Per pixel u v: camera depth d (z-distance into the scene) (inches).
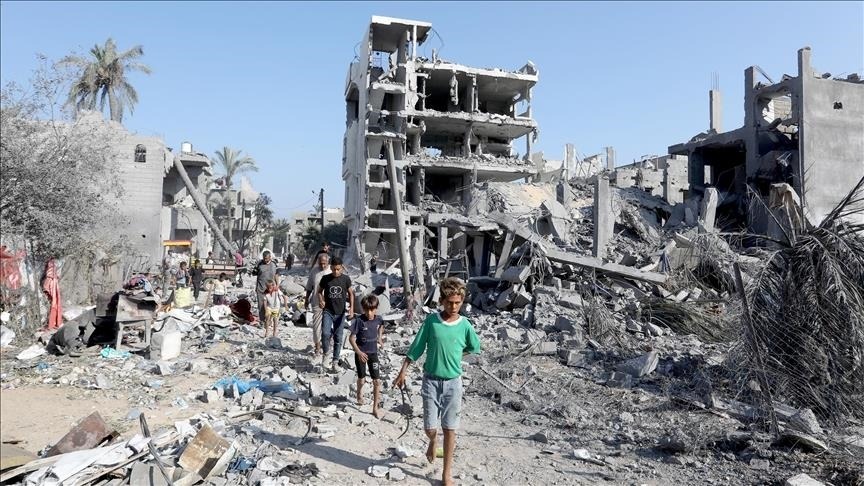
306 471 197.0
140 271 1057.5
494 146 1690.5
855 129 1109.7
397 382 197.6
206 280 1098.7
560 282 627.2
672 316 519.5
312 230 2395.4
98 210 656.4
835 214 301.6
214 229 1535.4
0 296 458.0
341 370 358.6
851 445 227.6
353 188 1599.4
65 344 399.2
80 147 583.8
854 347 272.8
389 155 641.6
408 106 1460.4
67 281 625.0
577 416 284.0
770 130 1156.5
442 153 1675.7
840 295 274.5
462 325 193.6
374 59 1524.4
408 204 1476.4
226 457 195.2
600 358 405.7
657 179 1449.3
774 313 293.3
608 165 1875.0
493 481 200.2
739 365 289.1
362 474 200.1
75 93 1398.9
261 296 514.0
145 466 180.1
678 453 232.2
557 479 204.2
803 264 290.2
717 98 1457.9
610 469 216.4
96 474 177.8
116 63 1472.7
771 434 245.3
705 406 287.6
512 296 601.6
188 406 279.6
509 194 1296.8
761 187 1138.0
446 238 874.1
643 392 322.0
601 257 720.3
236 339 489.4
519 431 262.4
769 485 200.4
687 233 834.8
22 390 298.8
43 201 540.1
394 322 564.7
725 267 586.9
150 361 381.7
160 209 1267.2
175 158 1489.9
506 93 1665.8
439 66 1489.9
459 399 193.0
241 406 281.0
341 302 368.5
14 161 510.9
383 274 859.4
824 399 273.9
